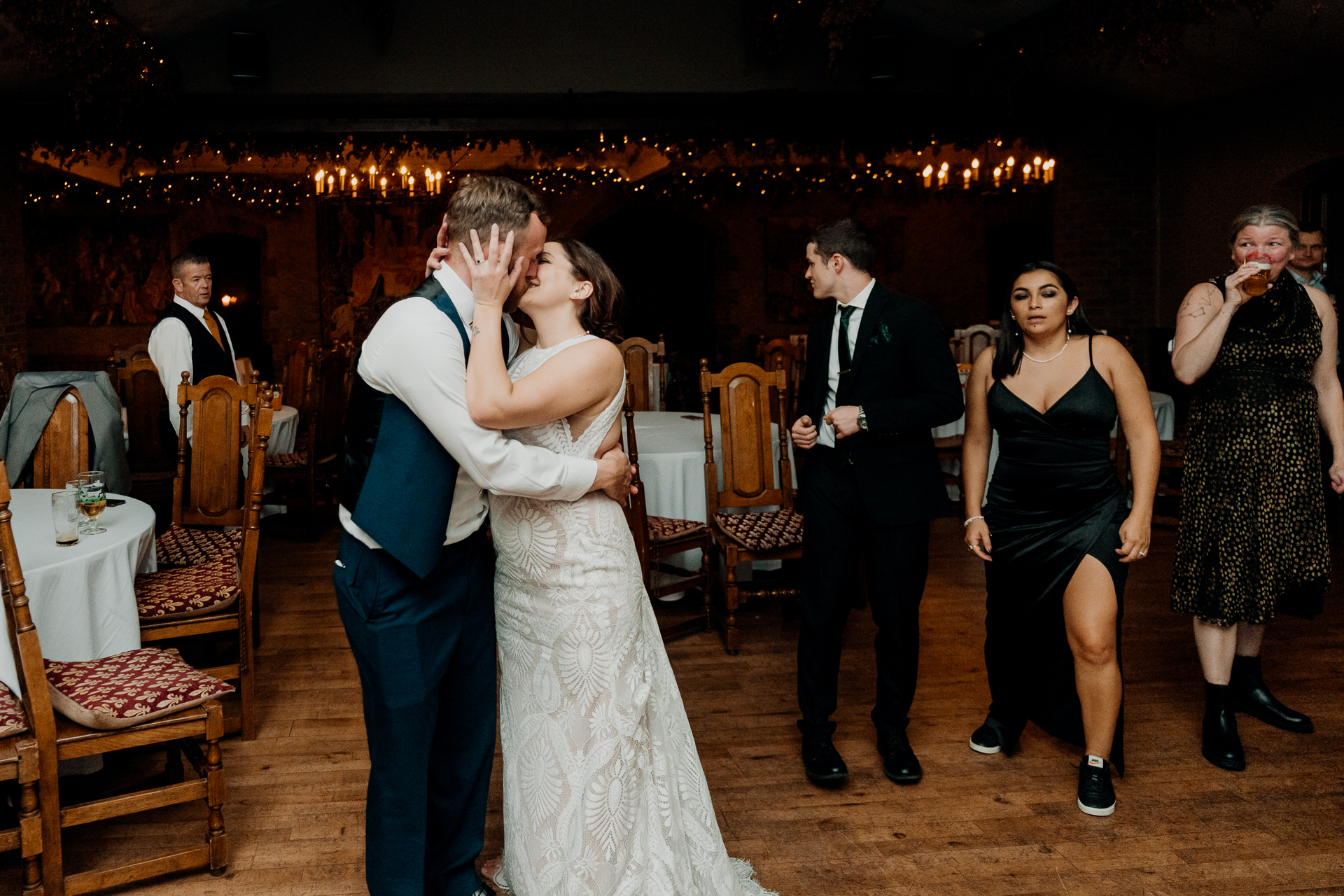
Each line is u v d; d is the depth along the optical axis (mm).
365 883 2420
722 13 9172
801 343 7156
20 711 2293
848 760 3107
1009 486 2924
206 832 2686
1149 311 9258
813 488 2955
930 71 9305
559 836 2041
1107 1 7203
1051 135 9344
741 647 4211
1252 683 3367
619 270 14273
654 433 5074
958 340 8195
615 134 9086
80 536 2908
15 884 2469
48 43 6711
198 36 8594
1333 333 3160
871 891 2387
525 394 1907
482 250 1876
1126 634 4250
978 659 4016
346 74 8859
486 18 8977
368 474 1964
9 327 8539
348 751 3184
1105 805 2730
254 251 13352
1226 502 3035
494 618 2203
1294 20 6812
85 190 11055
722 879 2229
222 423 4031
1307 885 2398
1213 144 8484
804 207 13805
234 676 3232
